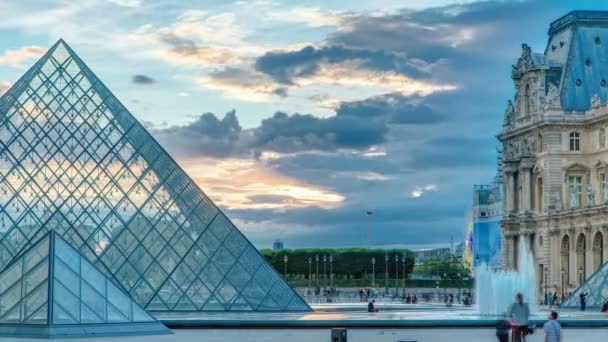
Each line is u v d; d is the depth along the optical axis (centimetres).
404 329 8019
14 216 9000
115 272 8994
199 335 7038
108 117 9850
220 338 6756
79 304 6462
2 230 8906
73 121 9712
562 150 19188
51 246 6531
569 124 19150
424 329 8044
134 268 9062
